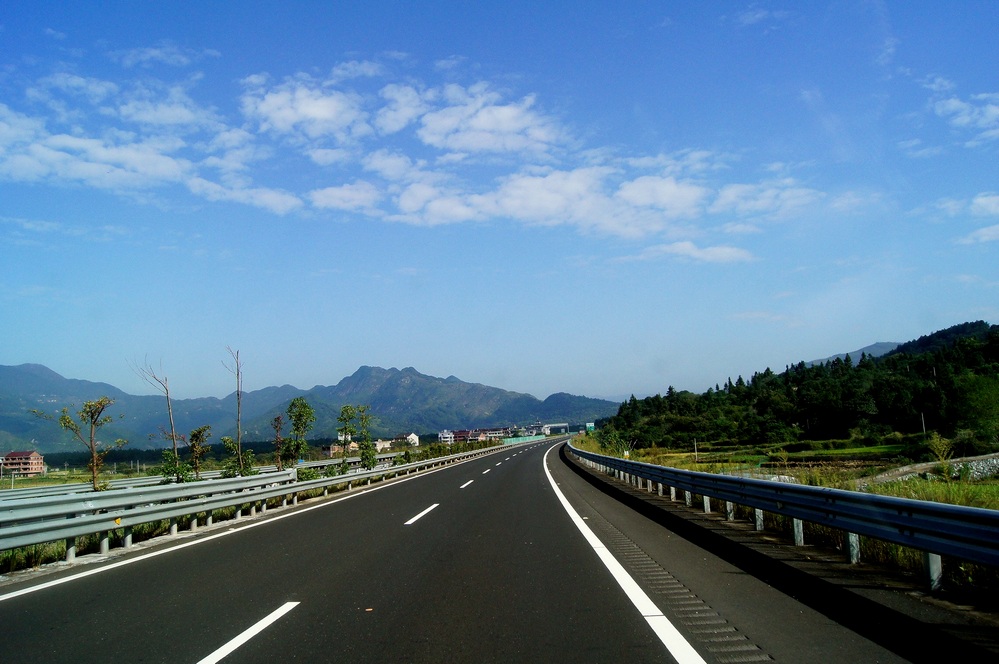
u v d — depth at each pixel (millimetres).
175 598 7168
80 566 9117
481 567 8656
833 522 7941
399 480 26891
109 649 5434
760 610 6148
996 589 6320
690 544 10086
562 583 7613
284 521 14016
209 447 23828
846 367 125812
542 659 5020
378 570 8547
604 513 14648
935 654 4746
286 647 5418
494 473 30891
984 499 9008
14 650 5441
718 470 18750
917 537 6293
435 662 5016
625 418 128375
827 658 4801
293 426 29219
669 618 6020
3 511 8156
